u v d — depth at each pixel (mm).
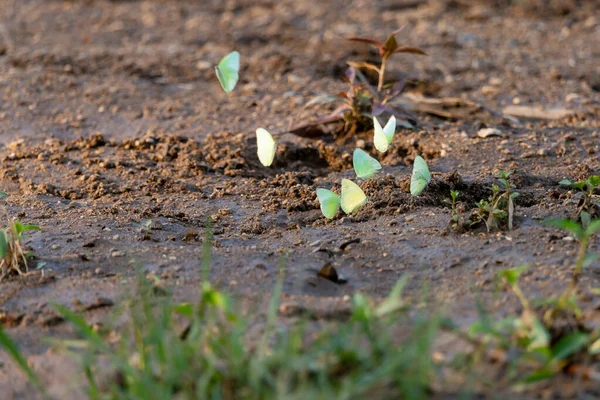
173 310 4215
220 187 6719
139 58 11172
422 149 7465
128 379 3693
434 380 3648
